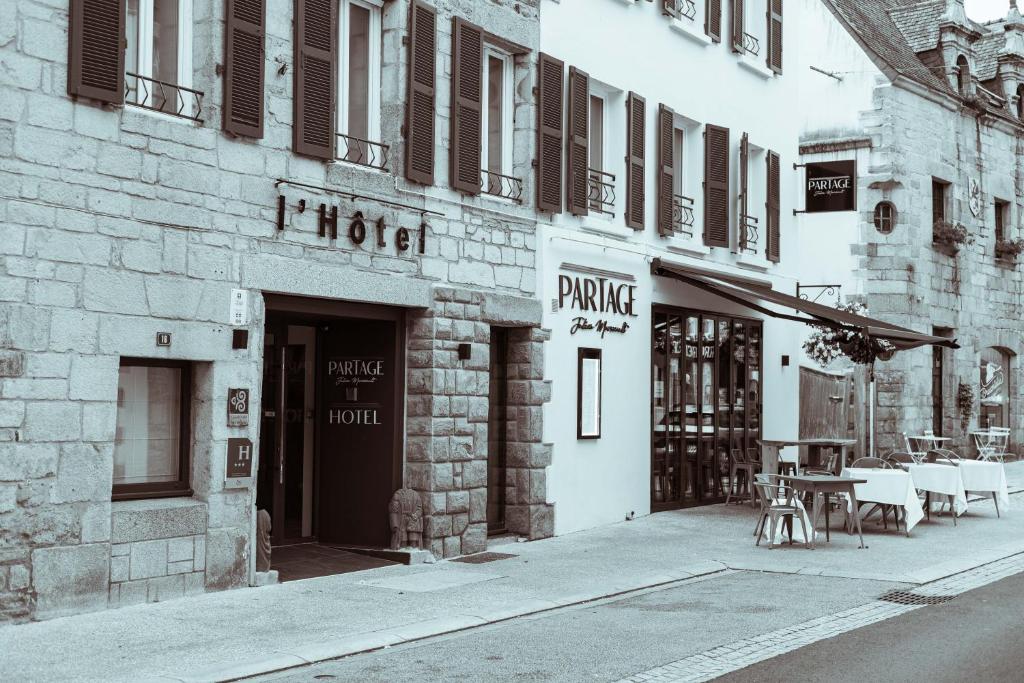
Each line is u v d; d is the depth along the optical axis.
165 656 7.88
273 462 12.45
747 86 19.44
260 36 10.54
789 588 11.05
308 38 11.05
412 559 12.19
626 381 16.16
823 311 16.75
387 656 8.13
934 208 26.98
